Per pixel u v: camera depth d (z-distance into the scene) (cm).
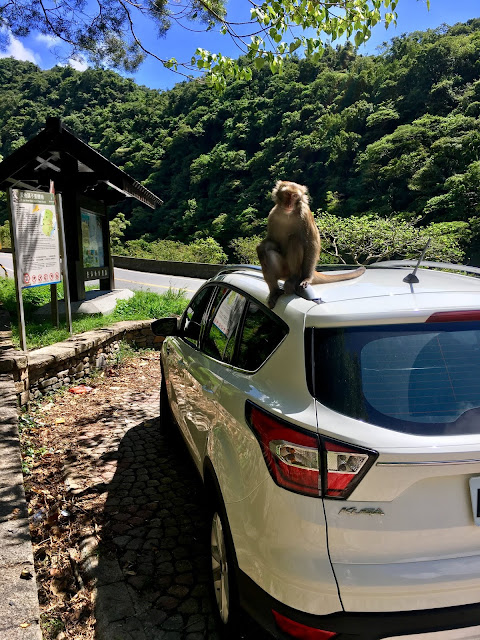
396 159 5203
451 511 169
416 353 189
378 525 165
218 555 242
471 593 169
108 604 257
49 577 285
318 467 171
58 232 704
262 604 182
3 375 496
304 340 198
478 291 216
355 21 541
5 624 204
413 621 165
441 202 4075
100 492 377
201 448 287
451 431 173
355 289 224
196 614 254
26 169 999
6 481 316
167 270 2786
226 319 307
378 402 178
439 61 6575
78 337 692
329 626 164
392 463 164
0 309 943
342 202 5828
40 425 506
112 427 512
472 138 4512
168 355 433
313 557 169
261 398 207
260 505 187
